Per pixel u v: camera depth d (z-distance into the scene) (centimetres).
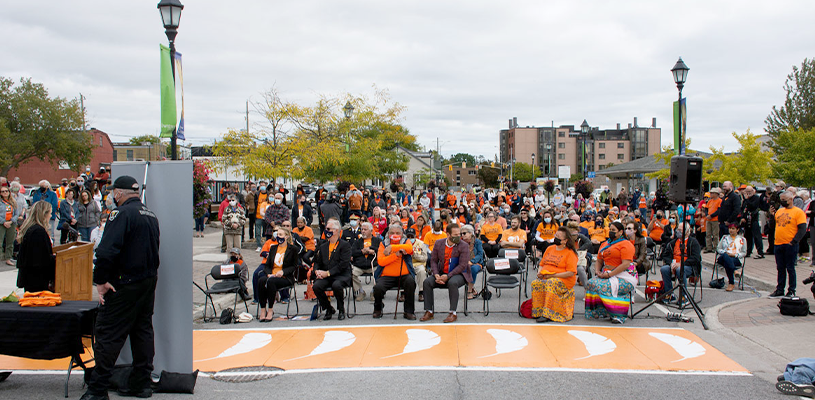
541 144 11488
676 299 1031
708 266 1438
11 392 538
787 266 973
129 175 561
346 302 1075
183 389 551
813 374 560
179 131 842
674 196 955
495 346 729
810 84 3931
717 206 1546
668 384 579
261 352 709
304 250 1107
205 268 1342
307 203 1786
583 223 1432
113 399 525
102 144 6750
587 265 1249
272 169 1986
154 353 544
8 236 1295
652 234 1471
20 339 523
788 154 2953
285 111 2164
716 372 620
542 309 888
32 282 702
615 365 645
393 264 912
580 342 748
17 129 5409
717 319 856
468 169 13062
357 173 2719
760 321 834
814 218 1332
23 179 6050
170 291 561
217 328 848
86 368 545
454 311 884
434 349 716
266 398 538
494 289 1209
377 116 3431
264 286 898
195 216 2069
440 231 1262
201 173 2041
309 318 919
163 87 813
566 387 569
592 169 11381
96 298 893
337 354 696
